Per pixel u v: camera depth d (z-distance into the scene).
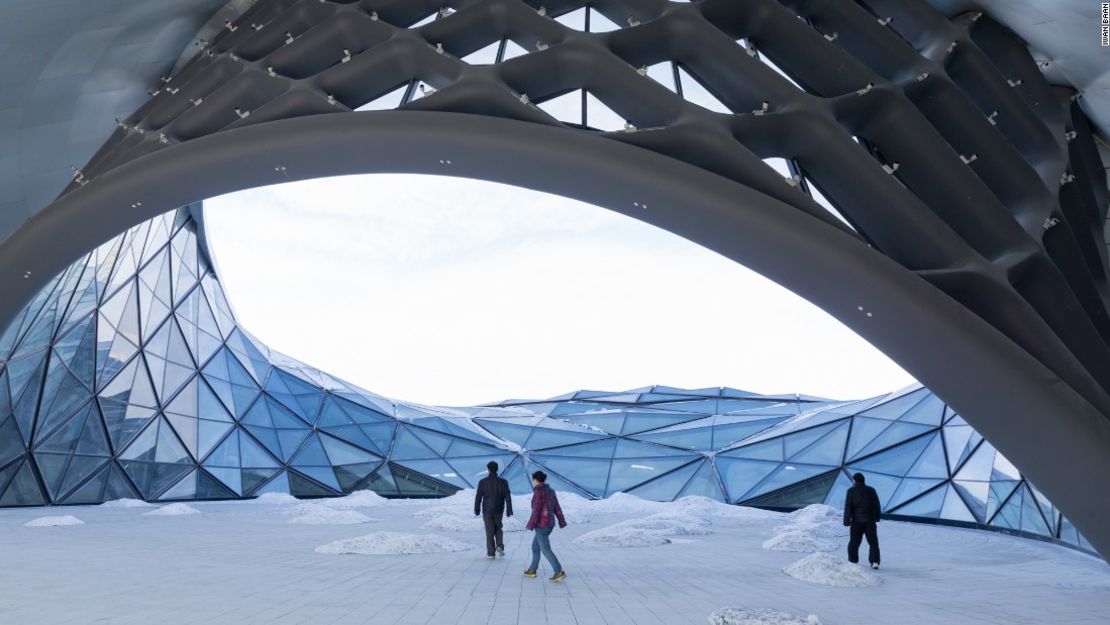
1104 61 15.41
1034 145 16.61
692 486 40.91
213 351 42.56
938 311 12.58
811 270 13.23
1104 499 12.12
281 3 19.86
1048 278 14.18
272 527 22.78
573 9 16.94
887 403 38.31
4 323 18.45
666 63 15.81
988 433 12.94
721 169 14.13
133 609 9.75
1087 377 12.76
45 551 15.63
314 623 9.05
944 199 14.75
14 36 16.69
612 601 10.95
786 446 40.34
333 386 49.81
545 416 52.09
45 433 30.36
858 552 17.38
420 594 11.23
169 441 37.03
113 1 17.64
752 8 15.50
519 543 19.45
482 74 15.38
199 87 18.72
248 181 16.77
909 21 17.23
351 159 15.89
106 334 33.62
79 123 21.02
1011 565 16.33
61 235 17.17
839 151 14.33
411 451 45.97
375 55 16.55
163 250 37.00
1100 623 9.84
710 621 9.34
